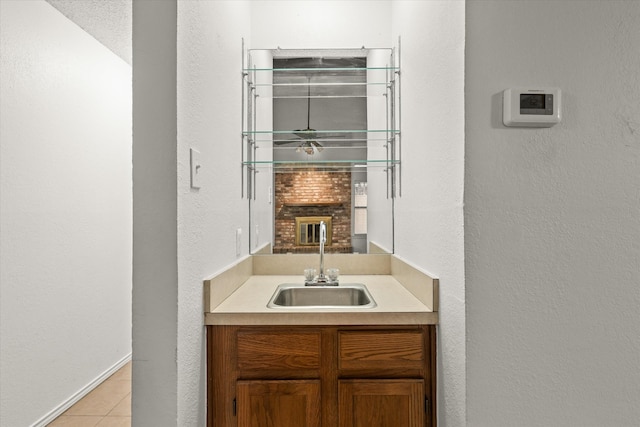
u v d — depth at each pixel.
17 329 2.12
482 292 1.14
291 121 2.32
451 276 1.25
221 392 1.44
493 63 1.14
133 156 1.16
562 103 1.14
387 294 1.73
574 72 1.15
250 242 2.28
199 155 1.36
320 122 2.32
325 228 2.30
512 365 1.14
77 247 2.65
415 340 1.43
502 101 1.14
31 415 2.21
